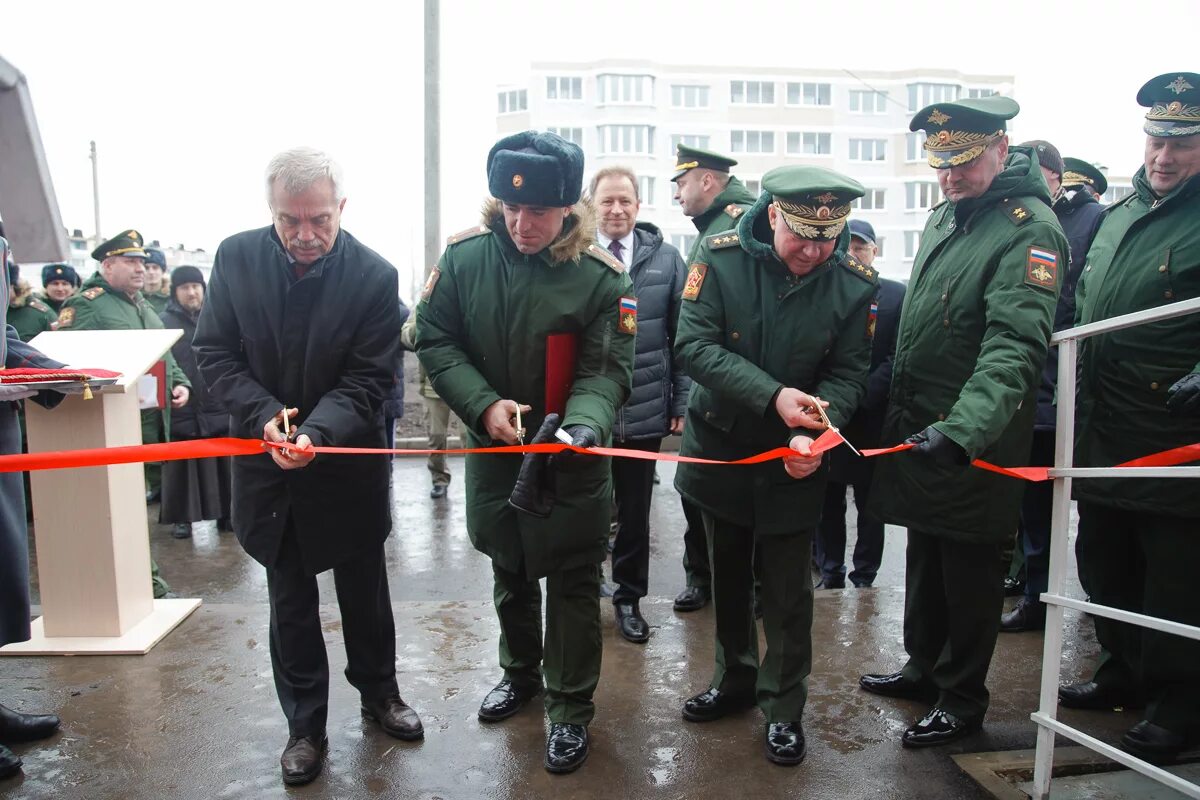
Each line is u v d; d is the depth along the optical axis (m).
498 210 2.48
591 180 3.92
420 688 2.98
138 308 5.46
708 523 2.73
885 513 2.73
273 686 2.98
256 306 2.34
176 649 3.29
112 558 3.28
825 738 2.66
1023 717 2.80
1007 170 2.54
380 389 2.46
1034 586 3.56
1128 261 2.67
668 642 3.42
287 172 2.15
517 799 2.33
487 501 2.57
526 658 2.83
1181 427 2.54
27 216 2.43
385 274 2.44
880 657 3.24
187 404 5.52
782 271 2.51
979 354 2.51
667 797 2.34
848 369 2.57
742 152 36.16
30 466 1.84
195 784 2.39
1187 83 2.51
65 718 2.75
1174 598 2.51
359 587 2.58
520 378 2.50
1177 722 2.52
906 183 36.69
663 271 3.86
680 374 3.96
